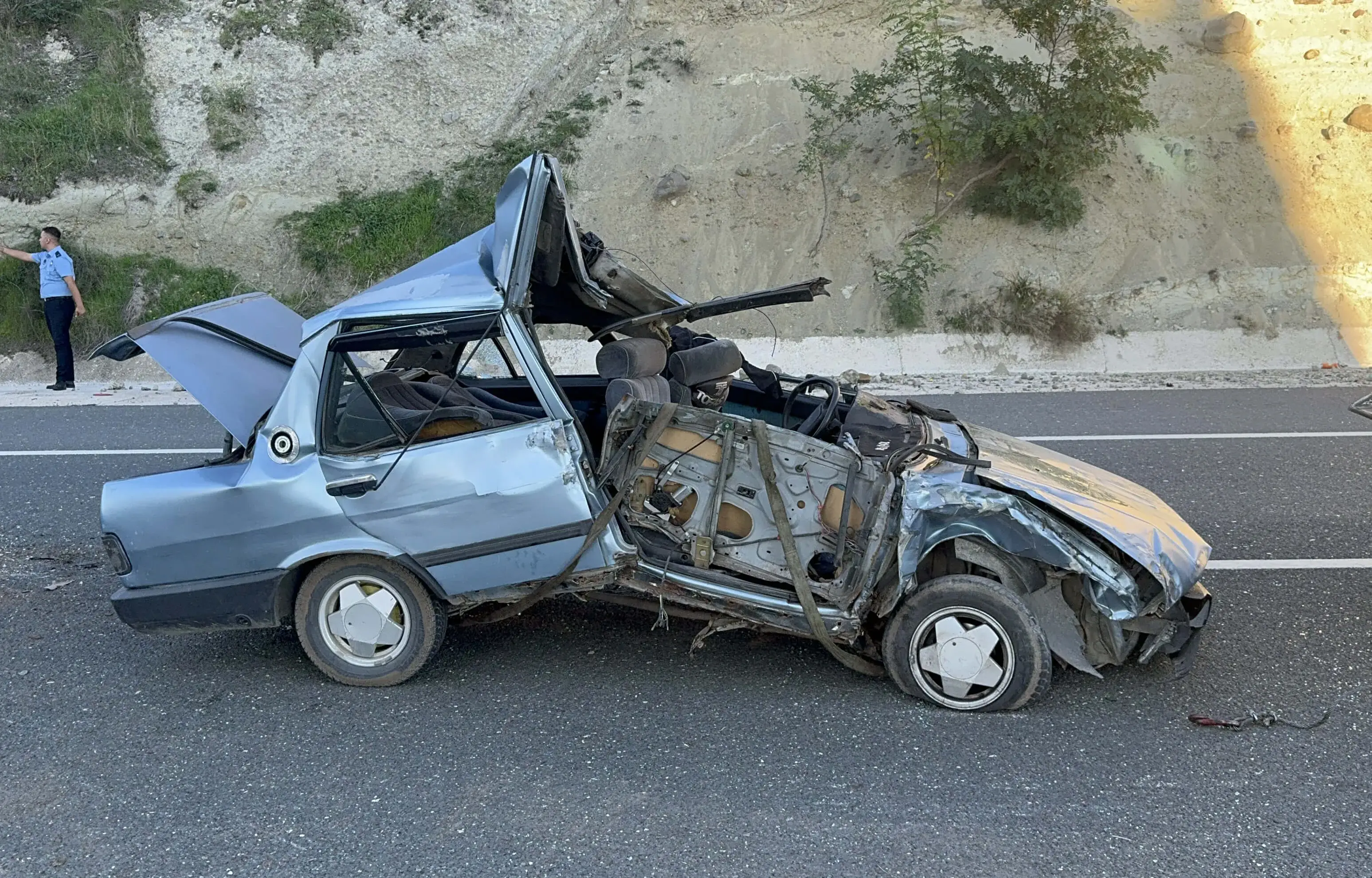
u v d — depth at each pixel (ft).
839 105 48.37
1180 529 14.43
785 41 51.75
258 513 14.33
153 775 12.69
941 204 44.98
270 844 11.23
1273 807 11.57
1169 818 11.42
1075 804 11.71
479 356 17.72
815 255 44.65
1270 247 42.88
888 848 10.96
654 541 14.71
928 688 13.98
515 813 11.73
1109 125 42.91
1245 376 37.83
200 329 15.75
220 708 14.38
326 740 13.46
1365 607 17.13
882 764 12.60
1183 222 43.93
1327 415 30.94
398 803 11.97
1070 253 43.39
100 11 54.03
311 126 51.08
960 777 12.30
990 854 10.84
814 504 13.99
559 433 14.05
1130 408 33.01
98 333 44.01
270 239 47.14
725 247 45.37
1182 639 14.30
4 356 43.34
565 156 48.85
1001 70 43.62
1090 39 42.60
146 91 52.08
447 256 16.15
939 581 13.75
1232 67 49.03
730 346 17.62
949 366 41.19
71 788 12.41
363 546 14.23
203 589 14.60
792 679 14.90
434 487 14.05
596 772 12.56
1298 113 47.06
